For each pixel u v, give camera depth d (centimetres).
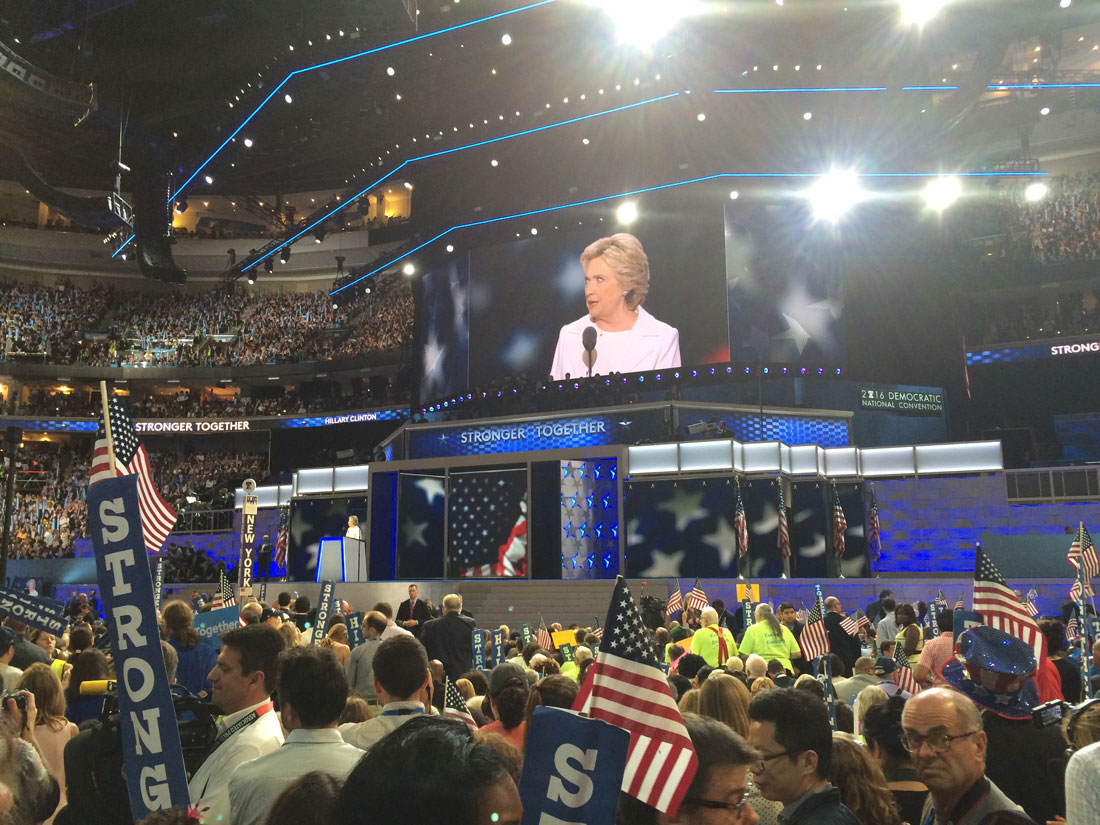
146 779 326
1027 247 4338
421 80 4525
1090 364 4306
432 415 4306
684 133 4272
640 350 3844
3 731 326
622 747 253
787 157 4059
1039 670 604
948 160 4438
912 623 1220
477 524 3406
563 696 541
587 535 3291
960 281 4362
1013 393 4428
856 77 3950
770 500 3123
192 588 3581
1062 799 481
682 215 3881
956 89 3972
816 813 371
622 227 3978
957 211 4516
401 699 495
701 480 3125
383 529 3547
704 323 3769
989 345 4281
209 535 4341
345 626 1112
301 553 3681
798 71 3966
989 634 503
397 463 3553
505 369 4125
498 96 4625
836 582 2802
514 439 3734
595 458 3278
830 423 3631
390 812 172
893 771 489
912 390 3884
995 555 2858
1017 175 4238
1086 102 4328
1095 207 4359
